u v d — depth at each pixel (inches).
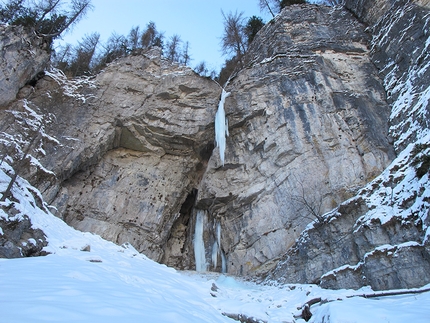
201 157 805.9
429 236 325.4
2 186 376.5
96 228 625.9
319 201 557.6
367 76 728.3
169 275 392.8
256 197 651.5
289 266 503.8
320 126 646.5
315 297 362.0
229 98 791.1
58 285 196.9
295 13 977.5
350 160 583.2
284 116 691.4
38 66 686.5
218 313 287.6
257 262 583.8
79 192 657.6
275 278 514.6
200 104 807.1
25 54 661.3
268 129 700.0
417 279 325.4
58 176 613.0
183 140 768.9
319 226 474.3
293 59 789.9
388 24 756.0
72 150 644.1
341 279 394.6
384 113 637.9
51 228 413.4
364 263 376.5
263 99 744.3
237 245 634.8
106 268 305.7
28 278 208.7
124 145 765.3
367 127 615.5
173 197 730.2
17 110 614.9
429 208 342.6
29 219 355.9
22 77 650.2
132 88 784.9
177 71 856.3
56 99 690.8
